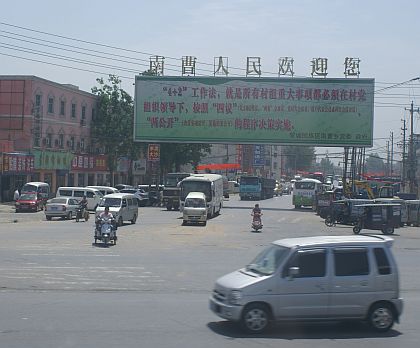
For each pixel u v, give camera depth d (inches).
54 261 904.3
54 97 2588.6
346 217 1750.7
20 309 537.0
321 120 2519.7
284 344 422.6
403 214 1907.0
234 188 4576.8
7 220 1717.5
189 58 2578.7
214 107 2564.0
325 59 2539.4
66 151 2632.9
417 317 535.5
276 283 452.4
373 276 465.7
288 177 7509.8
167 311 539.8
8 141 2299.5
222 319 504.1
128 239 1283.2
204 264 906.1
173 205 2342.5
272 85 2536.9
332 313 458.3
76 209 1737.2
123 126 2982.3
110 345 404.5
